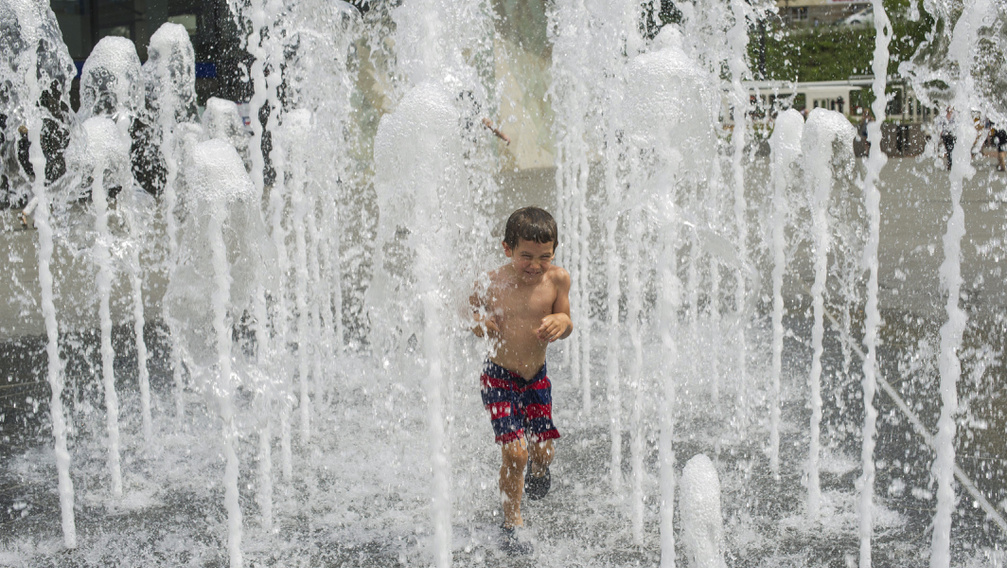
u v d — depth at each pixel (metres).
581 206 5.67
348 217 9.46
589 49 5.62
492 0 16.97
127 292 8.48
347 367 5.96
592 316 7.29
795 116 4.39
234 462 3.00
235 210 2.97
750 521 3.38
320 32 5.45
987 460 3.94
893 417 4.59
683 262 8.40
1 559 3.22
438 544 2.79
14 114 3.46
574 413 4.89
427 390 2.78
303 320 4.86
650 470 3.98
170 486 3.94
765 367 5.64
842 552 3.10
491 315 3.39
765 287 7.66
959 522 3.32
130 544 3.34
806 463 3.99
